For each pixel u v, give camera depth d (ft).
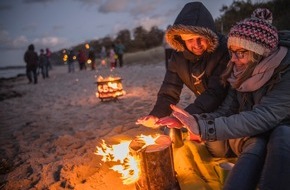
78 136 15.60
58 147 14.26
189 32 9.17
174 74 11.20
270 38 7.56
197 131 8.04
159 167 8.32
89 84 41.32
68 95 32.65
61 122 19.69
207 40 9.45
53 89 41.55
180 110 8.27
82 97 29.25
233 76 8.67
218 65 9.98
